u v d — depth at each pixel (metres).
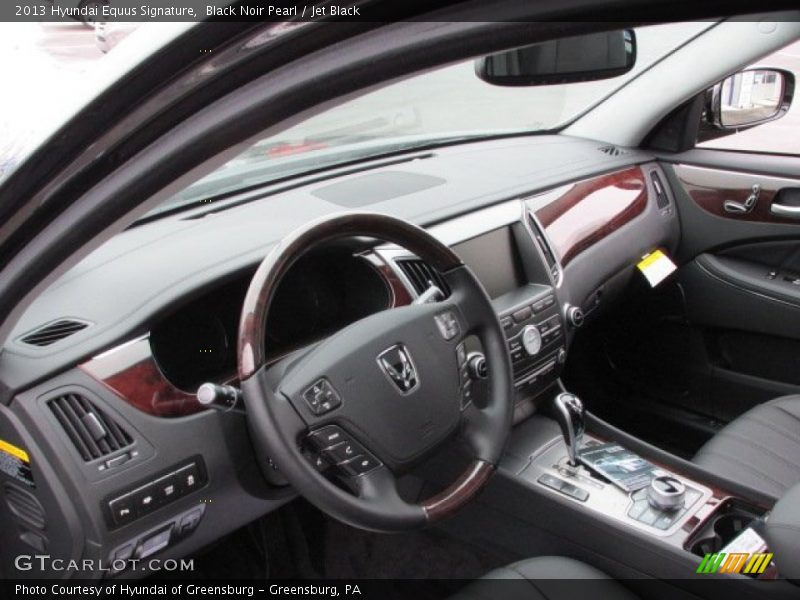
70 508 1.33
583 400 2.72
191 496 1.45
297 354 1.41
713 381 2.53
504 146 2.64
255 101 0.63
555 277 2.04
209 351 1.60
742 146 2.50
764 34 2.29
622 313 2.66
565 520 1.74
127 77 0.61
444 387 1.41
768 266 2.43
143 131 0.67
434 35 0.54
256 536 2.14
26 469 1.34
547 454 1.89
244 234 1.76
